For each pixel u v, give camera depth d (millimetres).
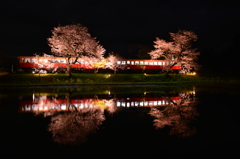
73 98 18391
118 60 47188
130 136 7766
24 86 30375
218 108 13664
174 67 51969
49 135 7887
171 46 43344
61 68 42781
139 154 6152
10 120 10188
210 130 8562
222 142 7137
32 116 11109
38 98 18219
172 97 19375
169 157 5941
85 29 38125
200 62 64562
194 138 7551
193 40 42562
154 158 5883
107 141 7234
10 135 7871
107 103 15695
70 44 37312
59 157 5922
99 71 48906
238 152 6285
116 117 10961
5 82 32562
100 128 8852
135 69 50250
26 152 6266
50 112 12227
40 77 35531
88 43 37312
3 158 5852
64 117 10922
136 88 29406
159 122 9914
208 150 6434
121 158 5879
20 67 40625
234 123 9711
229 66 57562
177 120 10312
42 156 5992
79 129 8695
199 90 26562
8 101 16281
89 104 15188
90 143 7047
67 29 36844
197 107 14031
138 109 13289
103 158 5867
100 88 28953
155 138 7551
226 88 29875
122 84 34656
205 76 49219
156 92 23891
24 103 15422
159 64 50938
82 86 31969
